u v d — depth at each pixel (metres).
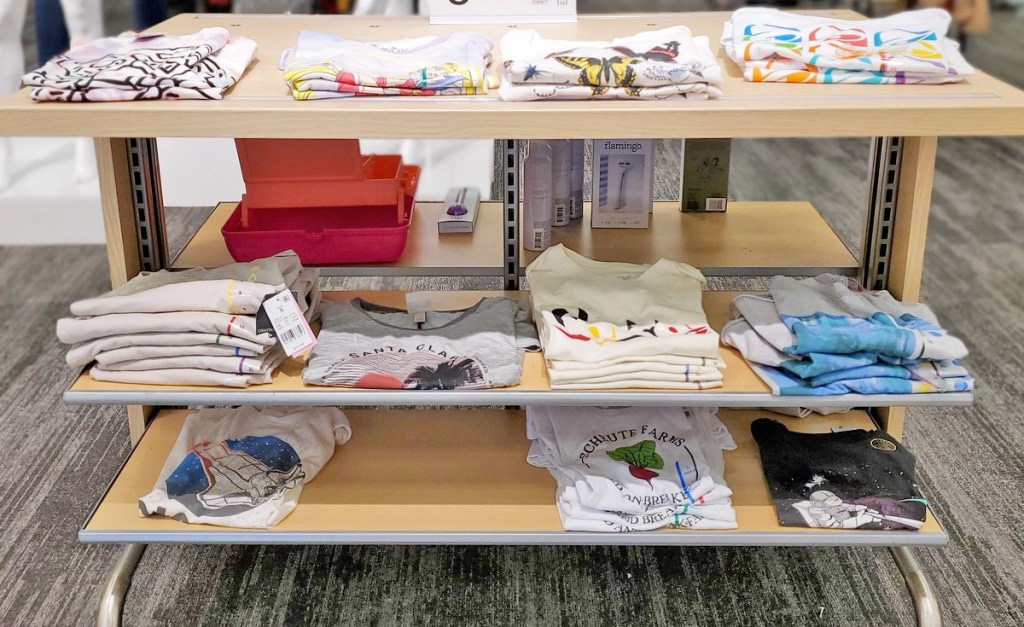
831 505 1.85
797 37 1.86
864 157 4.84
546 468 2.03
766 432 2.05
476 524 1.86
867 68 1.76
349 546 2.25
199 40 1.93
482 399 1.75
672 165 2.51
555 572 2.16
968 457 2.58
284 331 1.75
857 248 2.79
